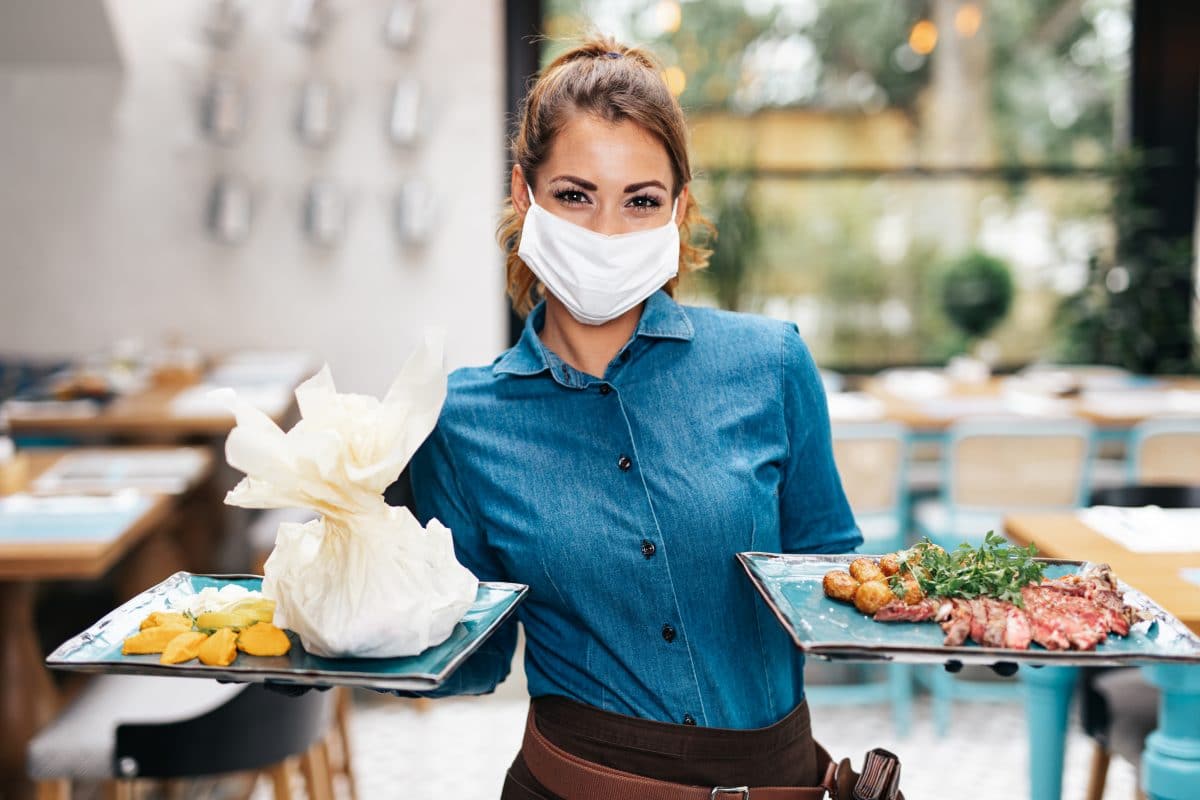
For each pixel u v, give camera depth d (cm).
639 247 125
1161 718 179
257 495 108
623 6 506
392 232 501
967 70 513
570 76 126
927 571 118
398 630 108
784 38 510
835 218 518
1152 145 514
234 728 203
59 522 247
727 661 125
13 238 493
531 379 131
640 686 124
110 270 496
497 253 504
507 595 123
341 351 505
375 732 346
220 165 494
